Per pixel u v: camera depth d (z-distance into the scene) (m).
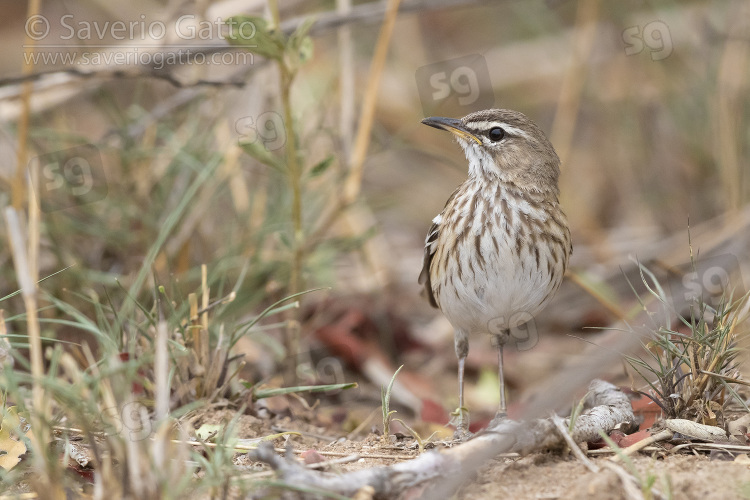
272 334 12.71
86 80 13.03
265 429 9.39
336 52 17.47
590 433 8.00
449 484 6.75
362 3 19.20
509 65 19.30
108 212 12.84
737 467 7.39
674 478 7.07
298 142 11.88
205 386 9.48
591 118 18.28
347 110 13.36
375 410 11.12
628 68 16.81
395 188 18.36
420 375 13.26
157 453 6.30
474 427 10.78
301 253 11.28
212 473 6.73
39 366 7.51
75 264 11.85
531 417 7.67
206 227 13.30
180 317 9.63
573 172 17.97
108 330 10.02
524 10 18.89
